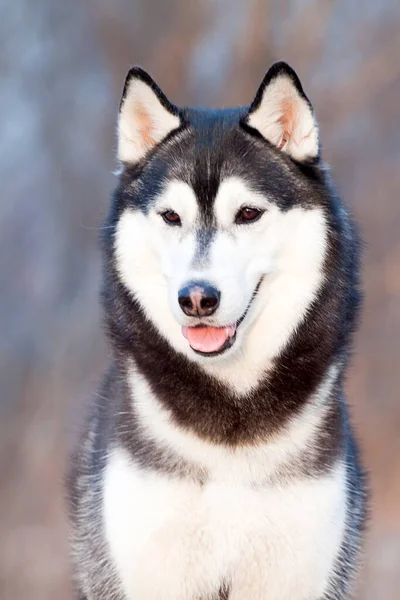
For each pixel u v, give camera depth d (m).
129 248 5.94
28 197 22.86
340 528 5.89
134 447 5.87
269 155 5.93
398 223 20.98
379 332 19.45
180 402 5.86
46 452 17.11
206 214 5.77
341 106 22.05
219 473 5.77
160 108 6.09
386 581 12.95
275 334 5.89
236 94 21.88
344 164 21.66
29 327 20.84
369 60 22.42
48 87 23.58
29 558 14.17
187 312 5.52
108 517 5.86
